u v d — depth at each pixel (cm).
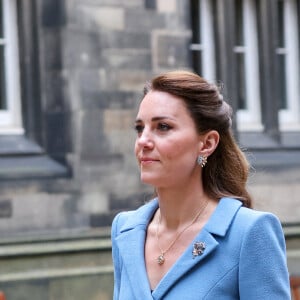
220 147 684
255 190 2534
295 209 2598
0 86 2259
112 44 2300
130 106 2312
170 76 662
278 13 2773
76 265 2069
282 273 652
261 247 648
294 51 2777
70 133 2252
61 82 2256
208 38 2598
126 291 669
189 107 660
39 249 2038
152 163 655
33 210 2203
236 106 2580
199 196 673
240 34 2694
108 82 2291
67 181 2239
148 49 2344
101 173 2272
